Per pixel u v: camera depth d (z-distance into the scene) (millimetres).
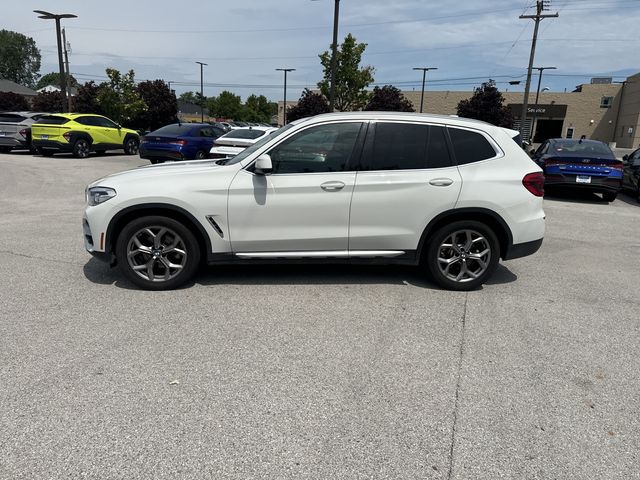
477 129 5113
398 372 3506
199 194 4789
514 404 3143
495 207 4996
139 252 4895
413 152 4996
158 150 15422
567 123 63062
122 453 2594
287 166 4891
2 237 6957
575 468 2576
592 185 11641
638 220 9961
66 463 2510
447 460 2611
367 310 4629
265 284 5270
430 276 5227
